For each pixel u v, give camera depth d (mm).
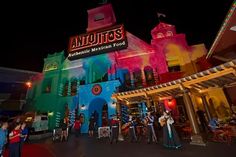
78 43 18344
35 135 14172
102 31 17891
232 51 10305
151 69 16688
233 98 11867
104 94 15961
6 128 6418
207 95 12875
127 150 7613
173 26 17156
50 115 18797
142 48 17359
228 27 7152
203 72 7387
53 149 8992
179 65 15414
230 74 7172
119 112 11867
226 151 6129
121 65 17469
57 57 22156
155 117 10750
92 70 18375
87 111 15938
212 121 8898
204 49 15062
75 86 19766
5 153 8719
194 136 7977
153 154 6555
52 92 20125
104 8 20844
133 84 16484
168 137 7527
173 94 11367
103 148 8430
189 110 8430
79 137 13086
